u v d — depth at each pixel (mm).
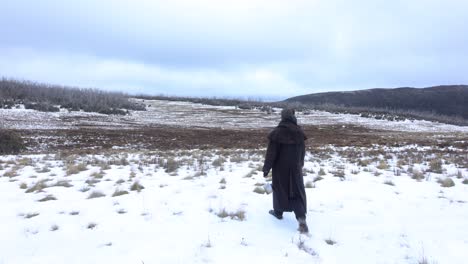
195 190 6402
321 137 24422
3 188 6688
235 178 7574
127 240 3967
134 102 49750
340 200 5715
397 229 4438
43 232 4254
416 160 10336
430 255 3686
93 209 5195
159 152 14242
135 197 5891
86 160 11109
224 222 4605
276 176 4590
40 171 8766
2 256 3572
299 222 4332
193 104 56000
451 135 25781
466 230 4383
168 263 3377
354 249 3857
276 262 3469
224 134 25672
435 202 5609
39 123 27953
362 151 13602
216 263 3404
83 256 3555
